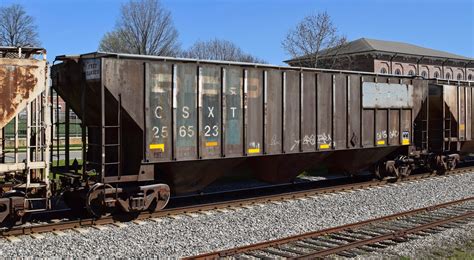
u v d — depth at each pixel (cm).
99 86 1106
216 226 1092
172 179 1267
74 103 1236
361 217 1211
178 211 1219
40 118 1083
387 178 1783
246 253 871
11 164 1023
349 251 896
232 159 1331
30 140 1146
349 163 1677
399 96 1761
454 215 1229
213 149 1272
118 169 1125
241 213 1227
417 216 1212
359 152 1656
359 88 1620
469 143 2180
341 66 4616
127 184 1209
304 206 1320
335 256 871
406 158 1831
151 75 1168
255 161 1425
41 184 1061
